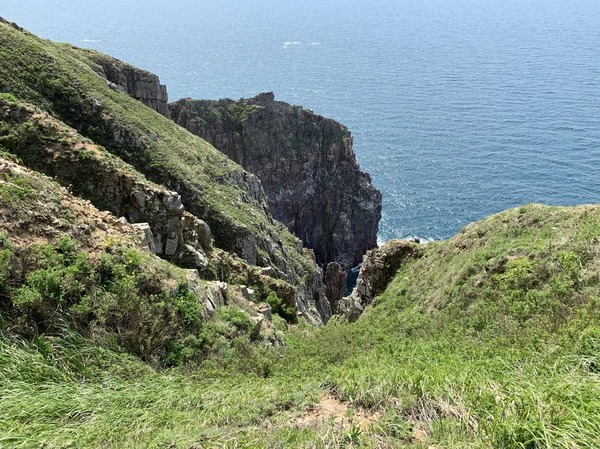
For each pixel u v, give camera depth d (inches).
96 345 613.9
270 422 449.7
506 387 423.5
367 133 6688.0
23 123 1256.2
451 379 458.3
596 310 580.4
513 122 6752.0
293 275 2192.4
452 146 6003.9
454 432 377.4
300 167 4451.3
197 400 534.6
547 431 336.5
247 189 2513.5
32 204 714.8
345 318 1659.7
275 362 839.1
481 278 904.9
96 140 1801.2
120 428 445.1
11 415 433.1
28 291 593.9
